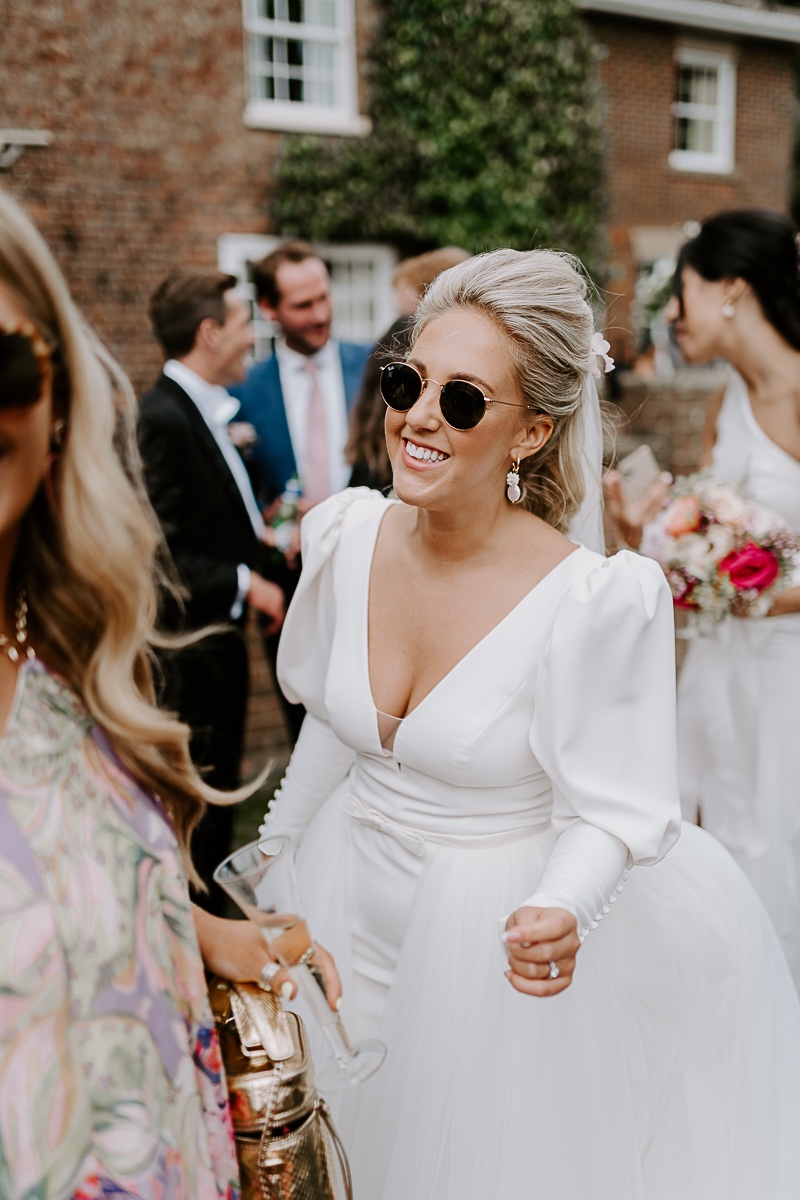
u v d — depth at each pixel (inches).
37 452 36.3
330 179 350.9
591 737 62.2
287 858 51.5
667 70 464.8
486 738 65.2
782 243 111.3
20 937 34.6
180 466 133.8
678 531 106.7
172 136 318.0
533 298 63.8
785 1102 70.2
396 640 69.9
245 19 327.9
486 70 378.0
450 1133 64.2
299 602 77.6
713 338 116.0
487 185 382.9
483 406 61.9
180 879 42.6
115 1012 37.4
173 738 43.2
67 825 37.4
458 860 68.2
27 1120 34.3
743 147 498.0
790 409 115.2
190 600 132.0
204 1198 41.7
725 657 111.7
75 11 295.6
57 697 40.0
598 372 68.6
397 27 363.3
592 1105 63.8
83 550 39.9
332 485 195.8
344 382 199.2
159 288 147.0
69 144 300.7
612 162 456.4
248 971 51.8
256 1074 48.8
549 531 68.9
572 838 61.6
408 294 145.0
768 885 109.0
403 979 67.5
